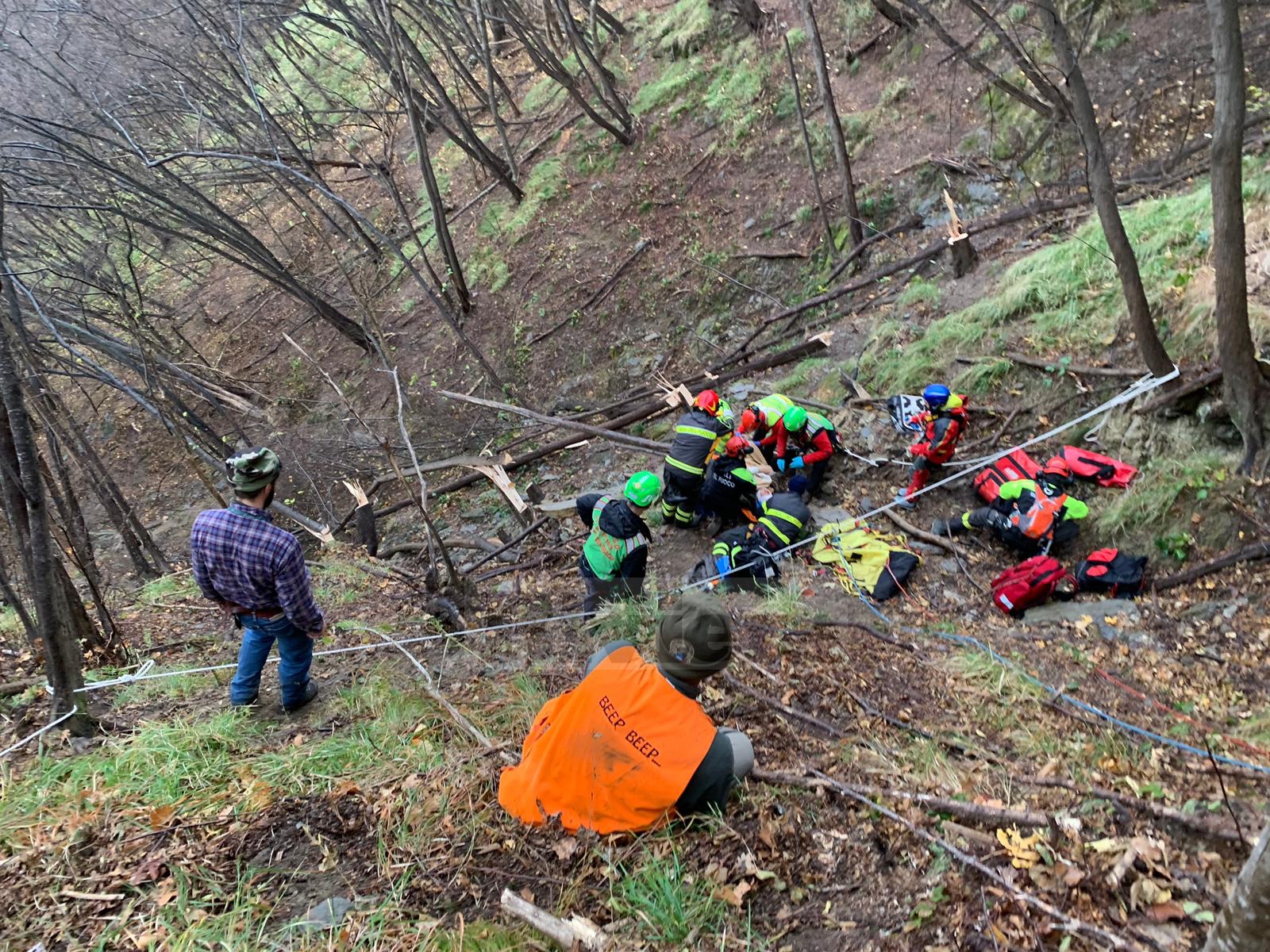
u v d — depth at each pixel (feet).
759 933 8.13
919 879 8.63
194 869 9.34
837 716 12.92
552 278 41.78
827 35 40.32
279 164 28.09
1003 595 17.70
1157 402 19.83
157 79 39.60
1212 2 14.57
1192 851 8.80
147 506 42.83
